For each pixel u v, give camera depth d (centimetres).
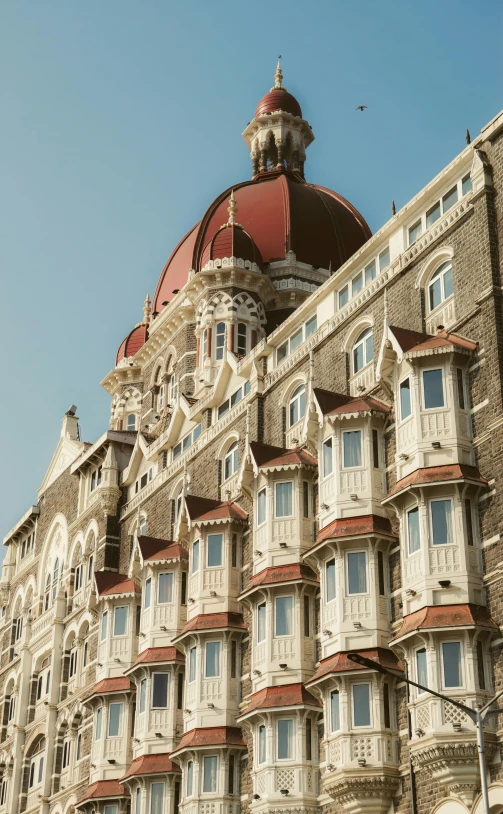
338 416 4512
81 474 7281
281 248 7469
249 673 4941
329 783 4103
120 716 5831
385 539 4278
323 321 5178
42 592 7581
